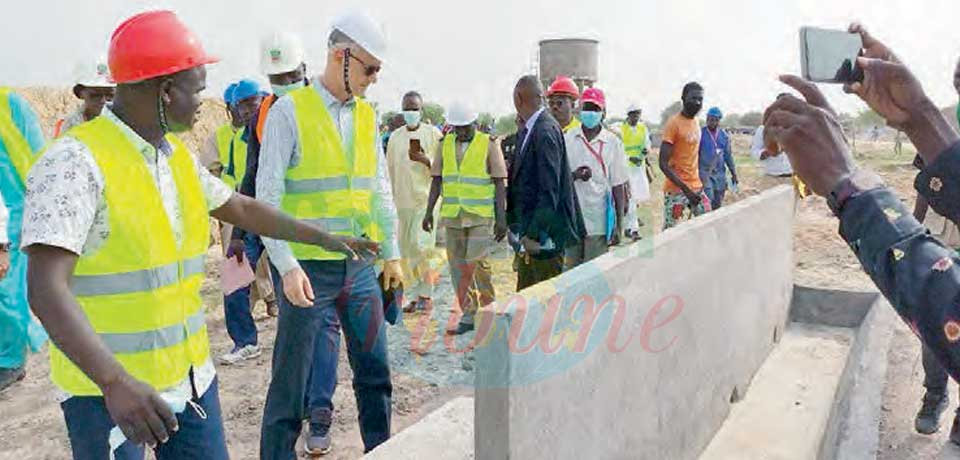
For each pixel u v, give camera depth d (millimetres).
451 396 4488
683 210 7375
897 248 949
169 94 2184
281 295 3514
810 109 1031
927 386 4051
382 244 3803
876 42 1191
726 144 8445
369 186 3639
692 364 3773
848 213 998
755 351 5121
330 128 3486
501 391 2100
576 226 5023
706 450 4105
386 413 3781
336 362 3846
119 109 2195
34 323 5250
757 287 5051
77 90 4672
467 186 5367
